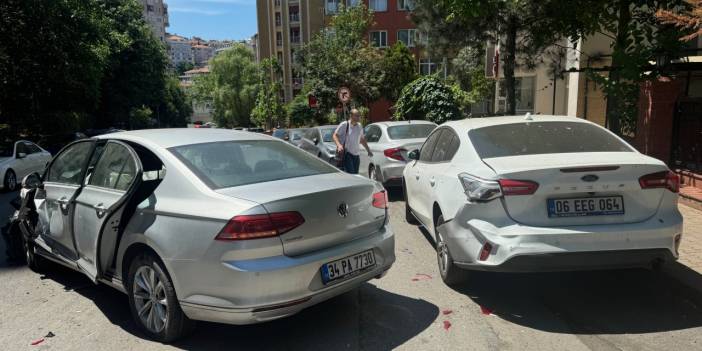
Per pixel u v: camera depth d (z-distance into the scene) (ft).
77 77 79.05
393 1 159.53
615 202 12.75
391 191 34.78
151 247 12.00
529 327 12.82
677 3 26.16
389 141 32.50
